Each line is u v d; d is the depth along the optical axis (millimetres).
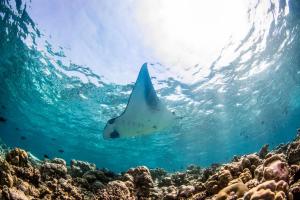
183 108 18297
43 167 4551
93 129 22359
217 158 36031
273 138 33938
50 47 14141
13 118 24312
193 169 6652
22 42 14109
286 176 2648
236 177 3561
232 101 19016
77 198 3949
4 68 16875
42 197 3627
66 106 18922
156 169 6926
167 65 15305
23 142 32531
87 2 12852
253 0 12375
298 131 5328
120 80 15758
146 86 6207
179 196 3943
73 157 32594
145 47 14766
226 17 13438
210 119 21328
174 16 13477
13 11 12547
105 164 34094
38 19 12844
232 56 15031
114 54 14914
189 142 26141
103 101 17266
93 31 13953
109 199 3891
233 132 25828
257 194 2271
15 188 3361
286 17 12586
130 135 5969
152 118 6055
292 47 14875
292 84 19562
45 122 23172
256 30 13648
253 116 23312
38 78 16422
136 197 4375
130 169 5094
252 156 3793
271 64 16141
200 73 15711
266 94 19703
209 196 3461
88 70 15258
